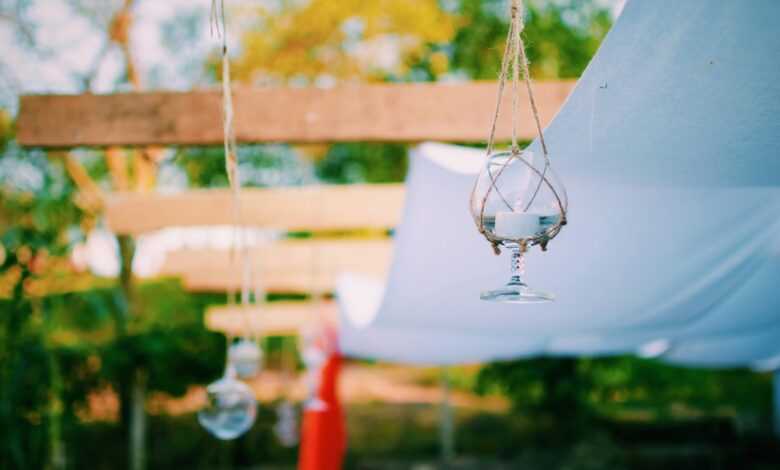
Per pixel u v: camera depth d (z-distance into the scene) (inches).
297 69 404.8
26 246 220.5
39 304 228.1
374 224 223.9
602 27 427.2
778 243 131.8
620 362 422.0
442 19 402.9
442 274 128.3
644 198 104.3
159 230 227.6
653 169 89.7
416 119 143.1
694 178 92.2
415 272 128.2
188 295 412.5
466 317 155.3
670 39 64.7
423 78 442.9
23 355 216.2
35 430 221.8
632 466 380.5
